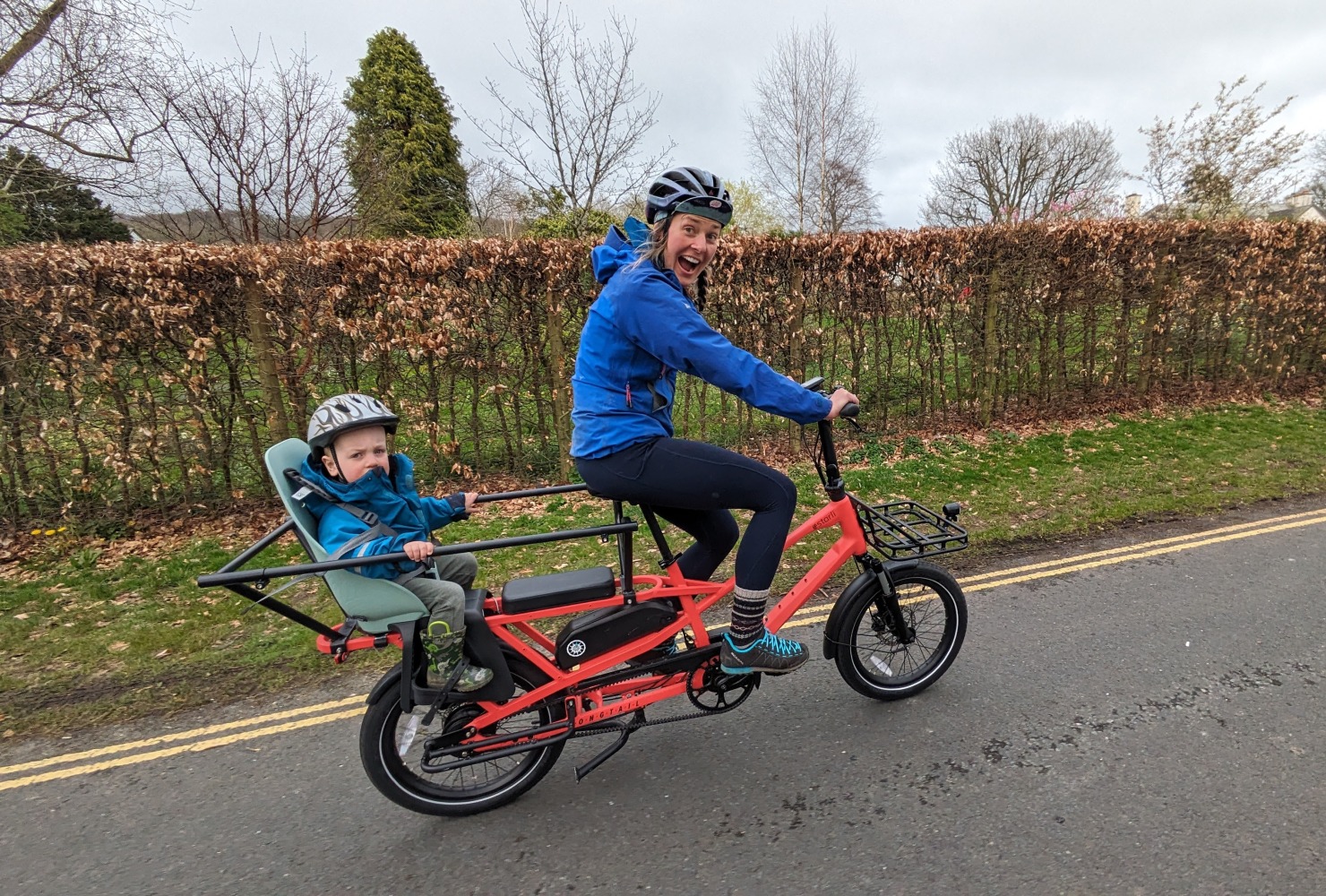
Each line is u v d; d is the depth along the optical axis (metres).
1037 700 2.74
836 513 2.53
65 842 2.19
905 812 2.17
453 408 5.74
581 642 2.23
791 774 2.38
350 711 2.89
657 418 2.13
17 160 8.14
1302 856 1.93
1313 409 8.04
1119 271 7.59
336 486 1.95
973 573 4.03
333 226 10.55
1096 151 24.42
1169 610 3.45
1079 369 7.82
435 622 2.00
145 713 2.91
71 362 4.74
